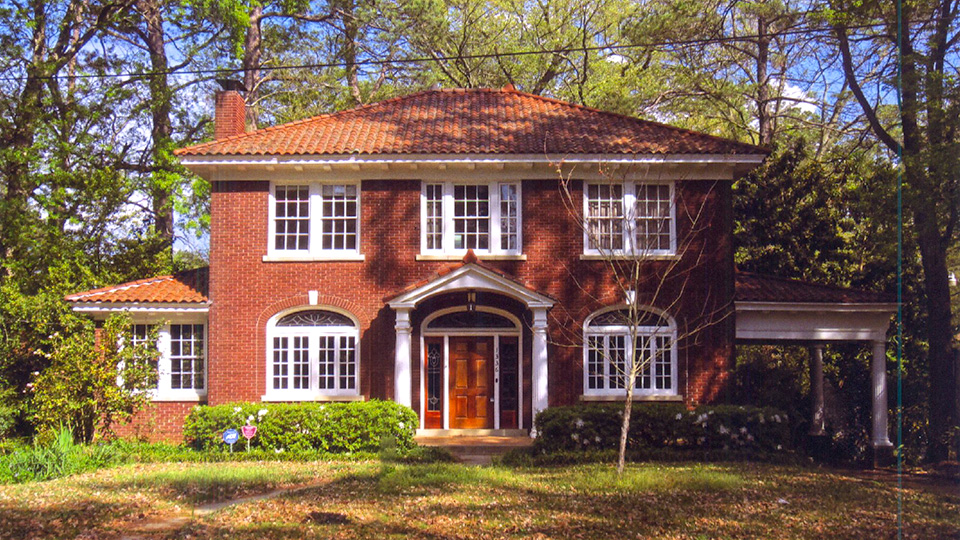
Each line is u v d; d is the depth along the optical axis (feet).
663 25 93.91
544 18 124.06
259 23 111.55
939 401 69.51
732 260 72.33
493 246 72.54
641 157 70.33
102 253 94.89
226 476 55.93
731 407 66.23
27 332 77.00
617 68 116.67
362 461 62.49
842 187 85.92
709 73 106.42
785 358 89.40
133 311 72.13
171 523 43.37
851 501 48.39
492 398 73.41
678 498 47.52
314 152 70.08
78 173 94.68
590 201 73.05
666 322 71.97
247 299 72.28
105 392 67.77
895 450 71.87
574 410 64.75
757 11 90.27
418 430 72.43
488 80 126.82
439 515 43.45
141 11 102.22
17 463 57.98
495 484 52.01
